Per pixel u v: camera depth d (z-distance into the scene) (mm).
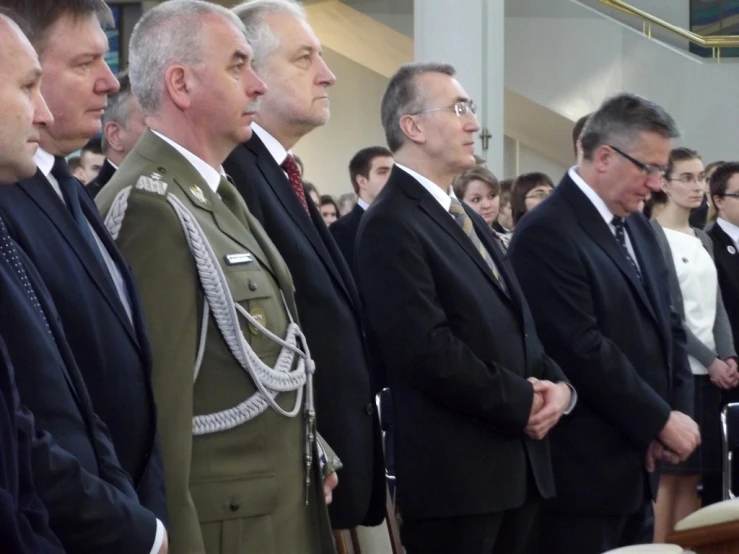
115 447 2373
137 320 2482
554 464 4059
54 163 2498
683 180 5750
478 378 3434
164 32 2840
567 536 4086
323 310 3168
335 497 3178
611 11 11867
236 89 2840
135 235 2641
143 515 2156
